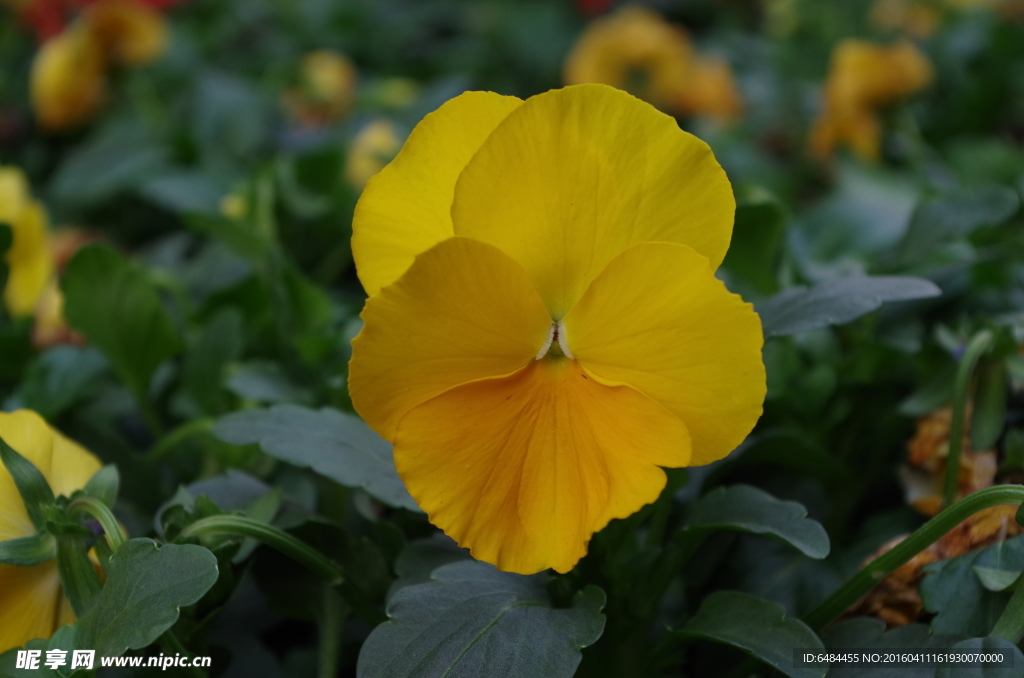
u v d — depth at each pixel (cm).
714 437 35
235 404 46
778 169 81
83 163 77
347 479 38
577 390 35
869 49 68
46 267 54
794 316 38
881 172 68
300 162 61
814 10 104
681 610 41
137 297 45
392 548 40
